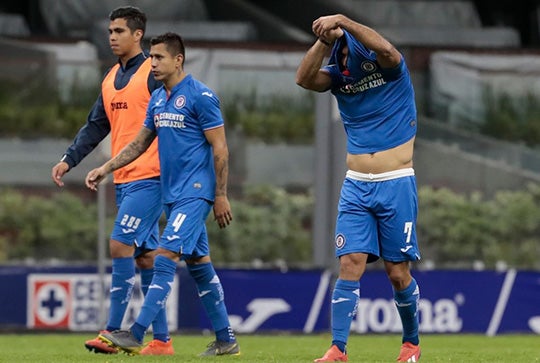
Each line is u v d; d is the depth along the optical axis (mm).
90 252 52031
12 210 51906
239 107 53594
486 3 83250
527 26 82688
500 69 56844
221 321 31484
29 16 75188
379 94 27906
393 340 45844
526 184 54719
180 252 29703
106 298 50469
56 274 50281
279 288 51219
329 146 48875
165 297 29750
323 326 51281
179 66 30000
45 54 53875
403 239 28047
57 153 52750
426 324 52031
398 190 27891
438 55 56500
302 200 53281
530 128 56344
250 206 53094
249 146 53219
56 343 42844
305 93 53969
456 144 54469
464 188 54406
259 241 52875
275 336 49531
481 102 56438
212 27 67750
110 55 56719
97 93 53688
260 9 74062
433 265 53781
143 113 31984
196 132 29984
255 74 53844
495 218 54250
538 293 52938
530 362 29875
